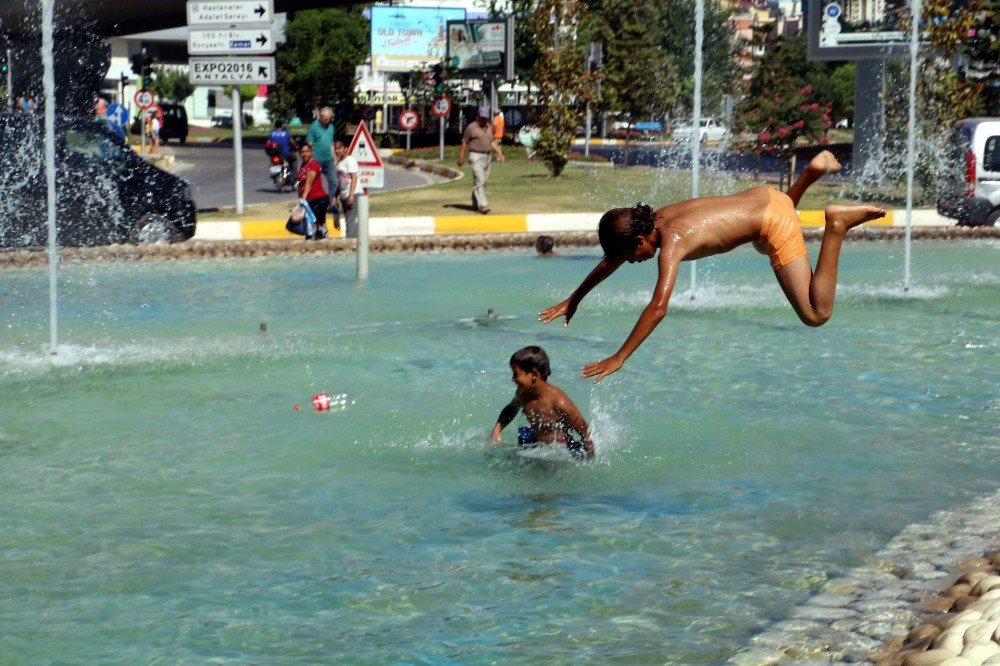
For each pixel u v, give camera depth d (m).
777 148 30.59
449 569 5.30
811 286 5.91
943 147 24.80
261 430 7.90
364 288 15.06
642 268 17.20
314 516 6.09
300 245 18.58
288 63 60.09
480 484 6.64
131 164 18.45
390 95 70.12
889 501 6.26
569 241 19.97
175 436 7.77
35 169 17.91
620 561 5.37
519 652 4.41
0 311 13.27
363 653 4.43
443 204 24.53
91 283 15.52
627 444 7.48
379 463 7.08
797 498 6.32
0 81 37.75
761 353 10.63
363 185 15.64
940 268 17.05
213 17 22.06
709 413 8.33
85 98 38.72
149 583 5.17
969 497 6.33
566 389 9.14
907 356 10.43
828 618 4.61
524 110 56.41
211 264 17.53
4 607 4.91
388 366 10.07
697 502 6.26
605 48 51.25
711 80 62.44
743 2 89.38
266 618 4.78
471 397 8.87
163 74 96.50
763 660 4.23
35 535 5.82
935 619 4.48
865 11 32.25
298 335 11.59
